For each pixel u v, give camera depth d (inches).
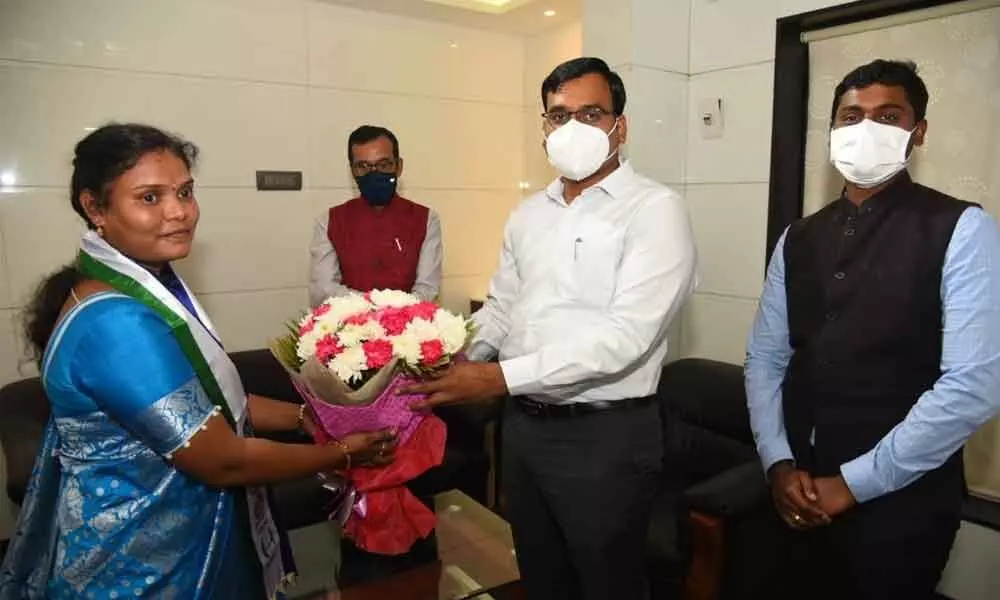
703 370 97.1
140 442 41.9
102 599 42.2
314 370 50.8
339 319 56.1
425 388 53.8
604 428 58.9
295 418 58.9
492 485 109.4
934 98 82.2
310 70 118.8
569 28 132.9
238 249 115.6
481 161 141.2
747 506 69.6
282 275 120.3
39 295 44.5
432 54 131.6
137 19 103.2
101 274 42.8
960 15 78.9
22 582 46.1
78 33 99.2
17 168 97.3
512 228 67.8
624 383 59.0
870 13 86.0
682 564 73.3
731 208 101.6
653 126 101.0
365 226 103.8
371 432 54.7
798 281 56.4
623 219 58.7
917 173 84.7
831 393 52.9
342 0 117.7
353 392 51.3
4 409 88.0
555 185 65.0
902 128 51.2
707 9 101.1
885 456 48.6
